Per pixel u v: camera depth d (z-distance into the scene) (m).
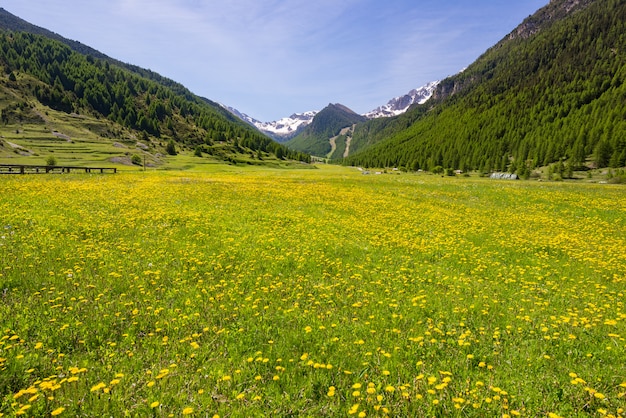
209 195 30.34
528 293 10.45
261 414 4.89
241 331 7.36
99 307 8.17
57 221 16.41
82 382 5.41
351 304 9.21
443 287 10.84
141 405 4.98
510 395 5.37
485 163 186.62
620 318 8.39
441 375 5.93
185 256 12.48
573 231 21.16
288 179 54.03
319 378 5.82
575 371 6.20
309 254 13.76
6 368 5.69
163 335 7.28
